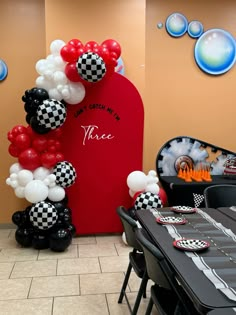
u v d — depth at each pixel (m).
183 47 4.39
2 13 4.11
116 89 3.74
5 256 3.51
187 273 1.58
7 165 4.32
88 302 2.67
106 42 3.53
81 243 3.85
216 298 1.36
